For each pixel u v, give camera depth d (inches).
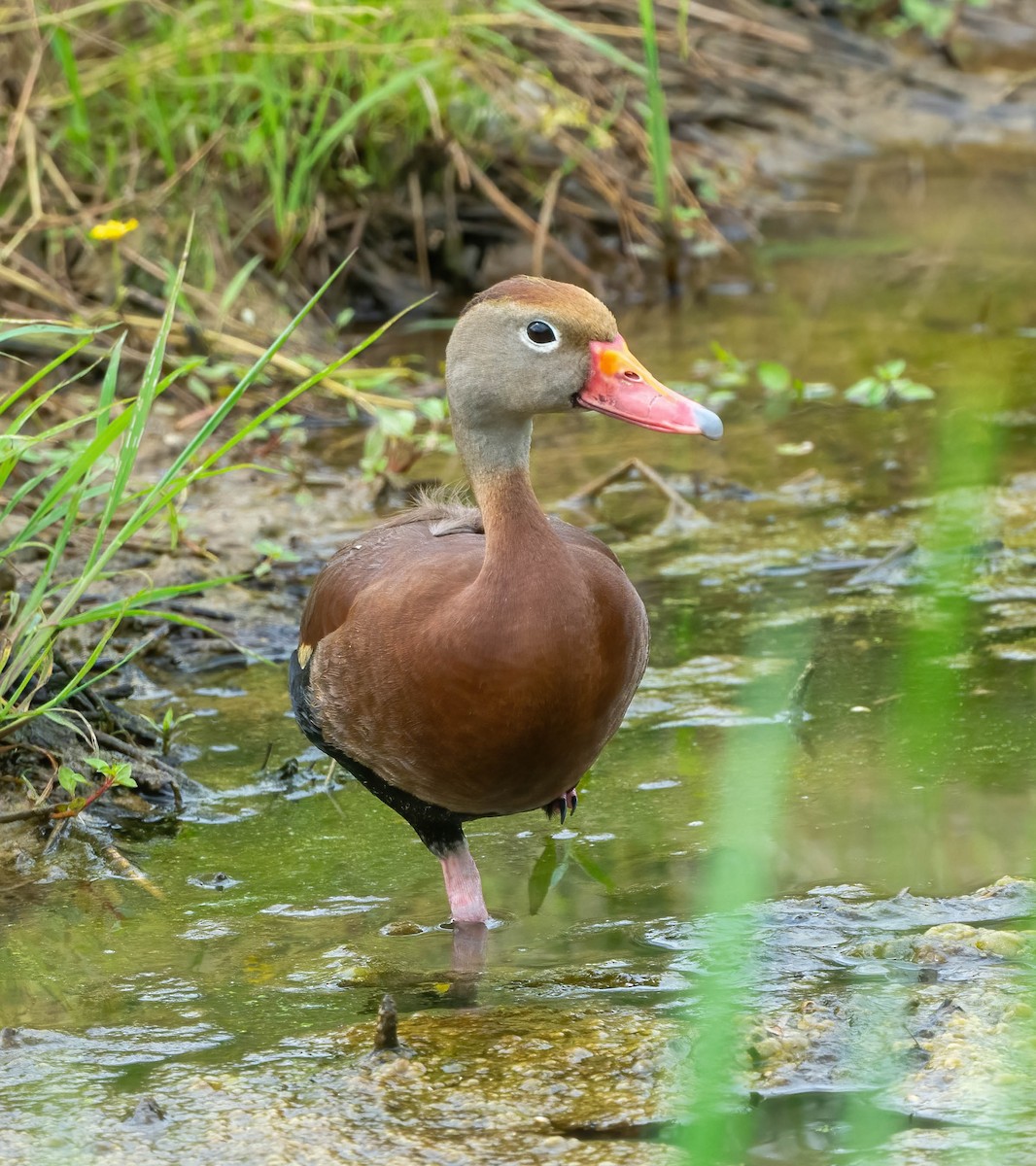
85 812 369.7
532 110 724.0
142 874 345.7
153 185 655.1
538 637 297.9
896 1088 249.6
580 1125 243.0
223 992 294.0
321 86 690.2
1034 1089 246.7
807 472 542.6
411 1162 234.2
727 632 446.0
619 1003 282.2
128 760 384.2
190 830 366.6
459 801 315.0
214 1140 241.9
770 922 309.0
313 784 387.9
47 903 334.0
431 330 687.7
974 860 329.1
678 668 428.1
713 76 848.3
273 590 479.8
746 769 373.7
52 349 589.6
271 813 374.0
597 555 320.5
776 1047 260.1
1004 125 897.5
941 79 926.4
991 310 676.7
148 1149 240.7
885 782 363.6
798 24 931.3
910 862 329.1
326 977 297.9
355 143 705.6
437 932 316.8
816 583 473.4
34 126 618.2
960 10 990.4
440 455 569.9
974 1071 251.3
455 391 313.6
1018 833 339.0
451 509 359.6
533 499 308.2
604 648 306.2
